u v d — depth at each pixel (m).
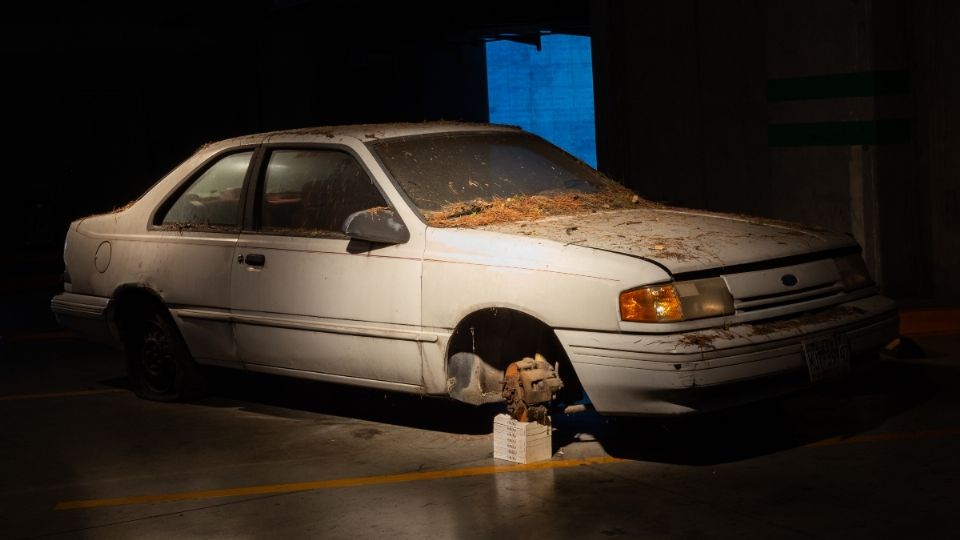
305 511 4.80
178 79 20.88
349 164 6.12
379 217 5.66
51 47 18.44
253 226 6.36
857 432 5.58
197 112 20.97
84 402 7.17
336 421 6.38
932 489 4.64
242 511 4.84
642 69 13.21
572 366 5.40
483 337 5.51
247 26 19.62
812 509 4.48
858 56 9.46
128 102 20.11
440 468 5.35
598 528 4.39
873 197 9.51
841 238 5.66
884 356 7.27
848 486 4.74
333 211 6.07
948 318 8.55
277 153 6.43
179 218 6.82
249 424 6.41
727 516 4.45
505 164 6.30
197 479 5.36
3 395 7.53
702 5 12.12
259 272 6.22
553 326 5.10
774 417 5.95
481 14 20.25
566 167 6.56
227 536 4.54
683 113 12.62
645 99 13.23
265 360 6.27
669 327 4.83
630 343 4.87
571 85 31.34
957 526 4.21
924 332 8.07
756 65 11.37
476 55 28.59
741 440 5.55
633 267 4.93
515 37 23.52
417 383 5.62
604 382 4.96
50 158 19.30
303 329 6.02
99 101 19.81
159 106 20.69
